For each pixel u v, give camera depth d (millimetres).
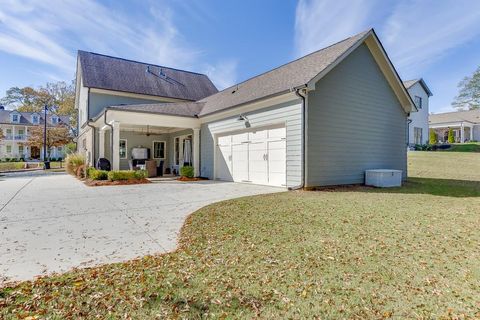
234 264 3197
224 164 13016
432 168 16562
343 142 10336
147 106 13766
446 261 3252
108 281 2783
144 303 2398
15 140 42562
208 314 2256
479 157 19766
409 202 6824
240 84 15406
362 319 2170
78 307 2332
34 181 12797
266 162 10680
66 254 3557
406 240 3996
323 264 3184
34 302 2402
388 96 12250
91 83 16734
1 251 3643
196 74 23438
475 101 33594
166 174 18375
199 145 14547
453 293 2537
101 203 7008
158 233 4477
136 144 18000
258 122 10875
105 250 3713
